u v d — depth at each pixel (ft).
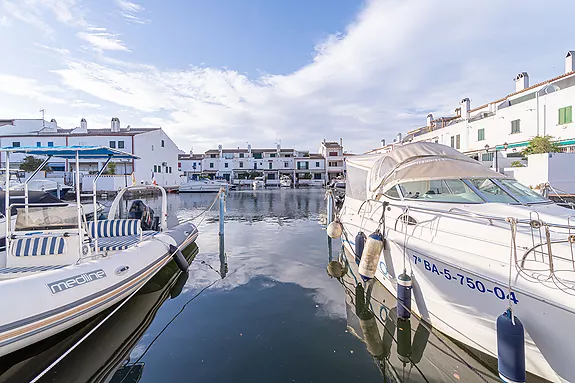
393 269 16.15
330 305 17.39
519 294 10.11
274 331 14.56
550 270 9.57
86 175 89.92
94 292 13.97
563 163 46.52
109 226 22.07
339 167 187.42
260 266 24.75
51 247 15.71
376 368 11.82
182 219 50.42
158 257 20.17
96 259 16.10
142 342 13.67
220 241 33.76
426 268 13.56
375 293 18.22
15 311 11.03
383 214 16.81
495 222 12.67
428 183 17.62
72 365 12.12
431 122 108.06
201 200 87.76
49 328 11.88
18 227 16.72
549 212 14.26
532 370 10.19
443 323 13.08
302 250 29.68
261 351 12.98
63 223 17.20
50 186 67.26
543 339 9.75
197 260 26.53
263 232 39.06
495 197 15.87
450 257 12.32
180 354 12.82
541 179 46.96
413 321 14.39
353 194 25.38
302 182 177.06
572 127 57.57
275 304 17.53
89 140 109.60
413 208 15.56
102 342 13.65
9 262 15.31
